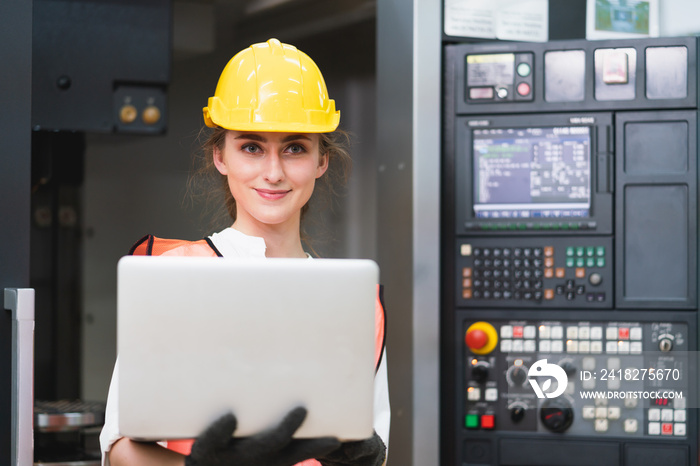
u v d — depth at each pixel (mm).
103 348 3018
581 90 1812
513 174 1821
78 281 2957
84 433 2328
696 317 1793
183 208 2764
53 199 2889
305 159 1339
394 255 1896
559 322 1819
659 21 1908
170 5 2357
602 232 1802
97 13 2309
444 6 1828
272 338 996
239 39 2633
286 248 1398
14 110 1355
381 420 1330
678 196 1796
